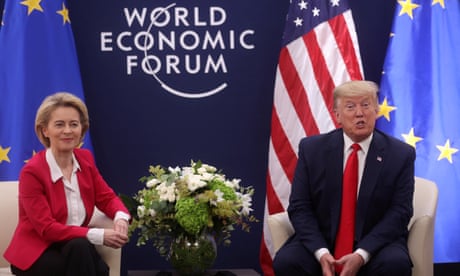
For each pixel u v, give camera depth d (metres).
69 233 3.45
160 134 4.85
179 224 3.71
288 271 3.51
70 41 4.60
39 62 4.50
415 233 3.57
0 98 4.48
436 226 4.52
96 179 3.80
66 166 3.65
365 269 3.49
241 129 4.87
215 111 4.86
